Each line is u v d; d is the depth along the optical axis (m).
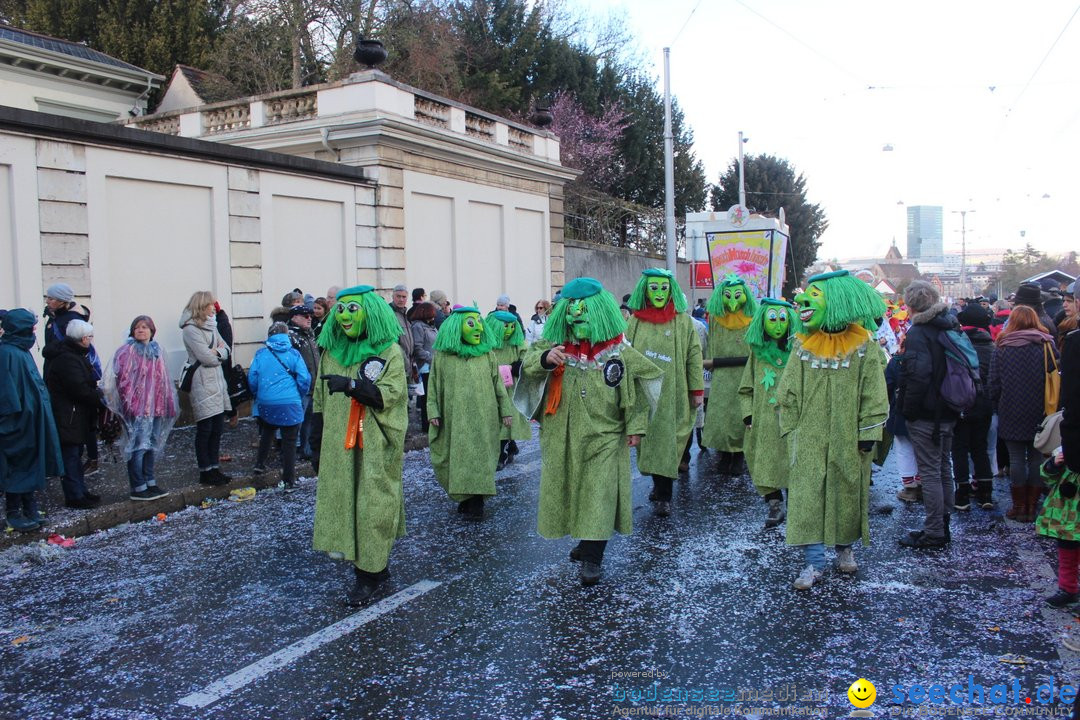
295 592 5.39
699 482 8.45
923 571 5.58
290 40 24.52
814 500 5.25
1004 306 11.41
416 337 10.97
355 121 14.22
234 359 12.14
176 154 11.31
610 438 5.42
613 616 4.88
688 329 7.61
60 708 3.90
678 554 6.05
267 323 12.65
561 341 5.48
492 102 28.20
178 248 11.43
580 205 26.83
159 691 4.05
